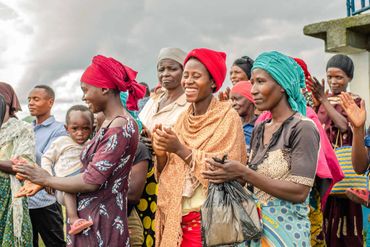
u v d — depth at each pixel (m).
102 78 3.53
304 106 3.35
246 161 3.62
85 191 3.37
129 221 4.13
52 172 4.52
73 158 4.43
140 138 4.12
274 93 3.15
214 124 3.57
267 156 3.10
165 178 3.67
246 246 3.10
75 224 3.36
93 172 3.36
